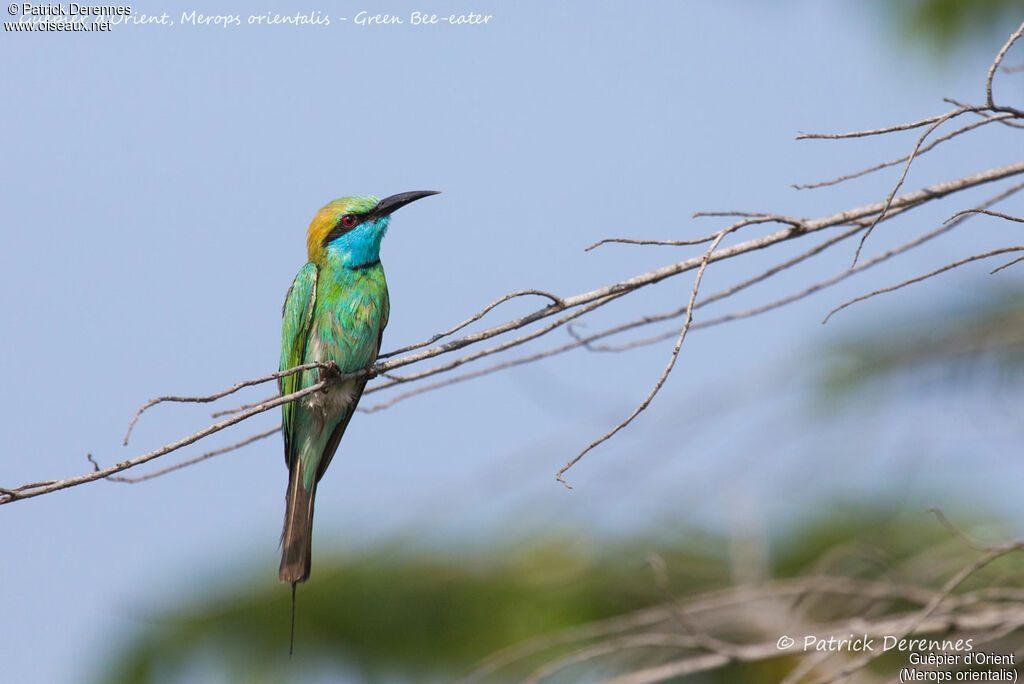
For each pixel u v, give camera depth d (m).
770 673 11.47
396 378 9.26
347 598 14.68
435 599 14.49
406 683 14.58
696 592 13.66
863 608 11.50
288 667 14.74
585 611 13.91
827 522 14.23
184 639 14.68
